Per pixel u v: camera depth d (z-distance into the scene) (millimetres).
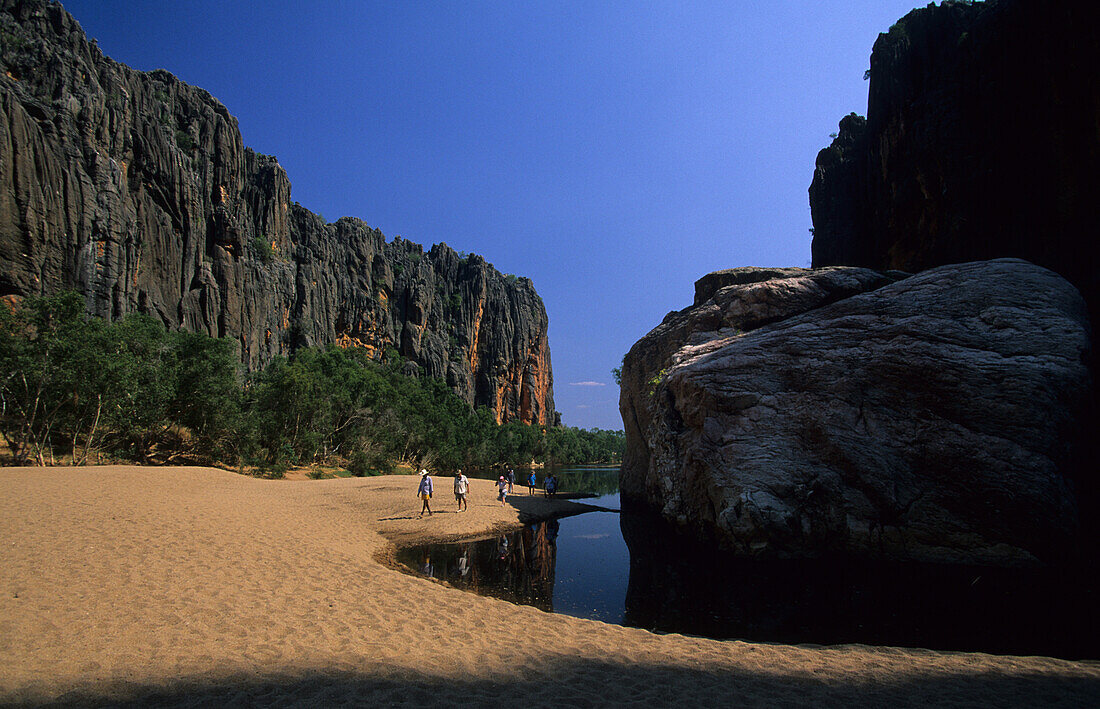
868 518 15078
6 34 62500
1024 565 13578
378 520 20953
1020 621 10148
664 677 6328
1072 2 25953
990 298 15859
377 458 60656
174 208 80625
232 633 6695
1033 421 13797
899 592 12258
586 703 5332
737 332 22094
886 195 45875
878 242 46781
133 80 81562
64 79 64688
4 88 56250
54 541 10781
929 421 15023
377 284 146875
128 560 9758
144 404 38844
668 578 13914
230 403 45781
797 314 21234
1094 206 24203
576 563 15766
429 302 162250
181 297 79312
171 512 15680
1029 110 28953
